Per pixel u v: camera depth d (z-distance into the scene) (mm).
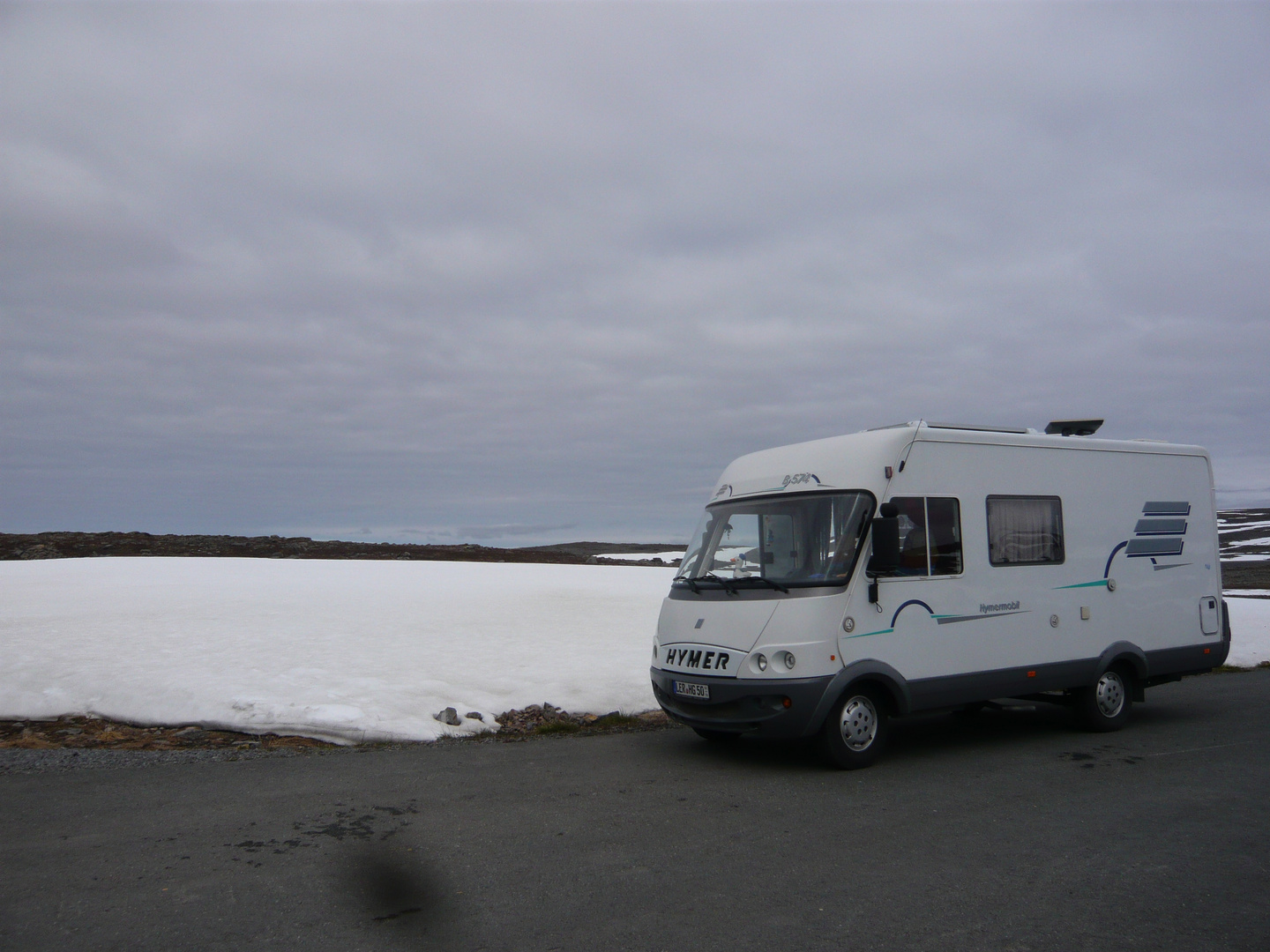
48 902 4742
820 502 8289
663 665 8734
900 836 6016
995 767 8164
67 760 8172
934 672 8391
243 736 9320
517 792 7199
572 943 4250
